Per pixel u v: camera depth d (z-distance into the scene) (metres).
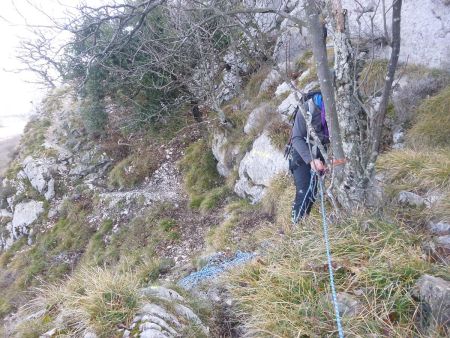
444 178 4.19
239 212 7.62
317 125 3.69
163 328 2.77
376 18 6.96
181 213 9.62
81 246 11.01
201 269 5.14
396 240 3.22
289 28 9.10
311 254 3.32
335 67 3.38
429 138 5.55
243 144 8.88
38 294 4.38
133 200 10.84
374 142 3.32
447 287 2.54
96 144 13.64
